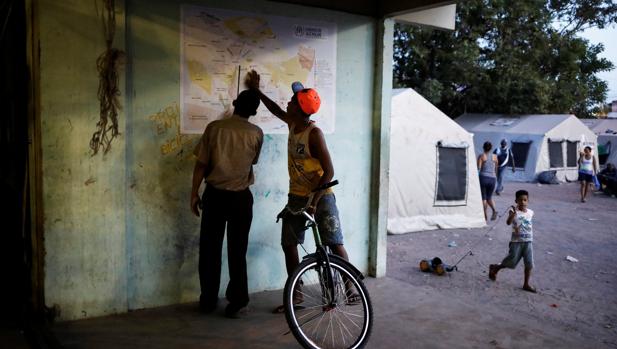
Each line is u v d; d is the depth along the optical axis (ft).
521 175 62.75
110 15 12.35
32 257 12.49
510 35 71.31
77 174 12.41
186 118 13.91
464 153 32.86
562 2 82.33
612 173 52.47
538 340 13.17
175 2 13.43
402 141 30.17
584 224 35.65
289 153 13.30
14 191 12.61
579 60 86.58
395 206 30.19
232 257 13.38
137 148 13.30
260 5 14.75
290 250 13.65
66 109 12.13
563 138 62.95
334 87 16.48
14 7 12.12
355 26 16.71
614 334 15.71
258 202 15.39
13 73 12.30
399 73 68.90
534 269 23.38
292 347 12.03
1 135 12.52
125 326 12.67
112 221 12.94
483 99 73.31
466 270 22.77
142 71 13.17
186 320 13.26
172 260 14.15
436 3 14.99
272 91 15.26
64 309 12.64
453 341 12.84
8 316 12.65
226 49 14.32
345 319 13.70
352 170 17.24
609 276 22.62
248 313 13.94
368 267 17.98
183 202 14.12
